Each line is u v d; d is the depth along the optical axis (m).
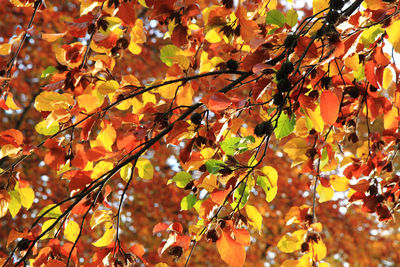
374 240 7.31
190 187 1.95
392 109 1.99
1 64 1.94
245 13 1.85
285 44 1.82
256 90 1.81
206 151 1.93
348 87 1.97
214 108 1.79
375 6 1.80
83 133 1.95
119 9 1.88
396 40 1.79
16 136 1.90
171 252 1.87
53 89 1.94
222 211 1.92
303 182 6.63
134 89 1.98
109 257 1.90
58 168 1.94
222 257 1.85
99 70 1.97
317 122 1.89
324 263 1.98
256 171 1.88
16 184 1.92
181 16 1.94
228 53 2.02
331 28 1.77
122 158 1.95
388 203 2.01
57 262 1.85
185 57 1.96
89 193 1.90
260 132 1.78
